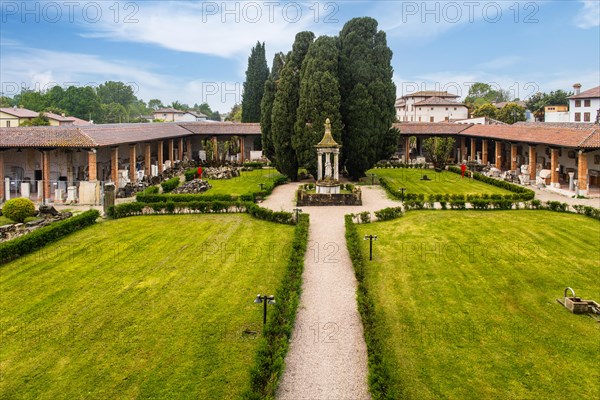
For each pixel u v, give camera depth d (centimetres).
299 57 4903
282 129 4906
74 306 1758
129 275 2092
